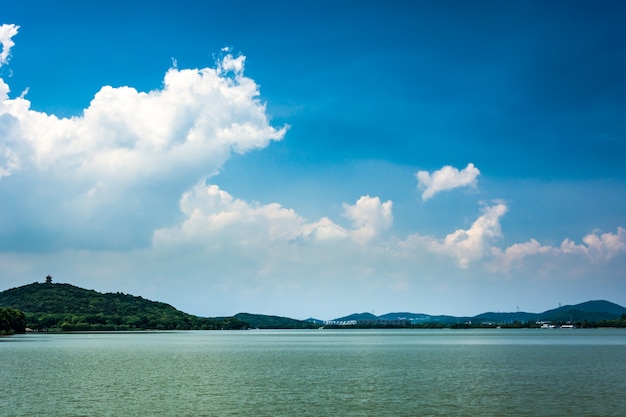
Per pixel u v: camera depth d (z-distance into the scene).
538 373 105.81
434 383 90.69
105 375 103.75
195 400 73.44
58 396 76.81
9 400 73.19
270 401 72.44
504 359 144.62
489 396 75.69
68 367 120.00
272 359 149.00
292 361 141.88
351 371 112.62
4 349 189.62
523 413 63.25
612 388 82.94
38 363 130.12
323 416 62.22
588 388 83.00
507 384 88.50
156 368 119.12
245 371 112.75
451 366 123.44
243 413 64.12
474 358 149.75
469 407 67.19
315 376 102.88
